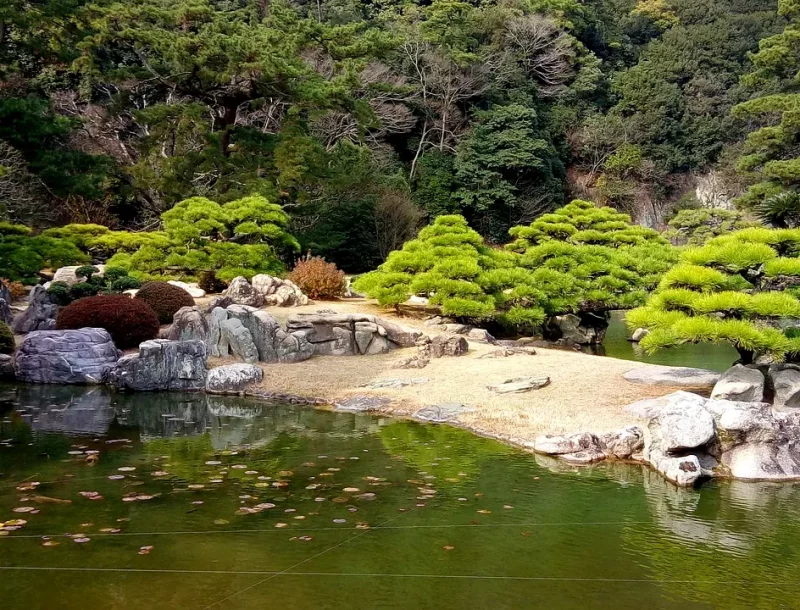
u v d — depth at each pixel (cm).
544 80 4712
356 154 3011
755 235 939
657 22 5809
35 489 670
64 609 437
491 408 988
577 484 707
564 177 4372
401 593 465
